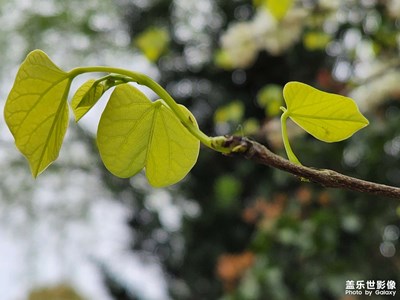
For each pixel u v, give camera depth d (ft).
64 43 5.47
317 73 5.03
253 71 5.37
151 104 1.07
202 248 5.37
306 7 3.86
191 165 1.11
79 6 5.41
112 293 5.70
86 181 5.55
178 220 5.45
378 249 4.19
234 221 5.32
